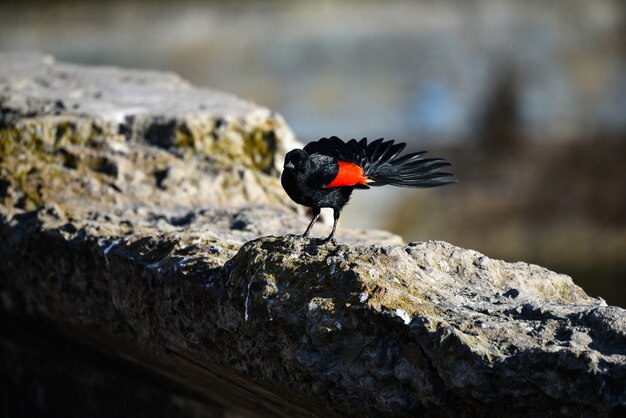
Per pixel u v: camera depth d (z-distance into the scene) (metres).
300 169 8.34
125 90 14.14
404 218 23.91
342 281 7.13
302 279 7.32
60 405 13.13
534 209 24.92
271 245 7.72
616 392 5.93
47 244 9.87
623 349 6.20
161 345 9.03
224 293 7.73
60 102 13.09
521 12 45.09
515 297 7.21
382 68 37.53
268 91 34.69
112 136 12.22
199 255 8.45
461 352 6.29
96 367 12.47
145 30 43.06
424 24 43.88
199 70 37.97
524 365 6.16
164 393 11.98
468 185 26.34
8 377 13.66
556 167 27.77
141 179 11.55
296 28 43.62
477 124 31.11
